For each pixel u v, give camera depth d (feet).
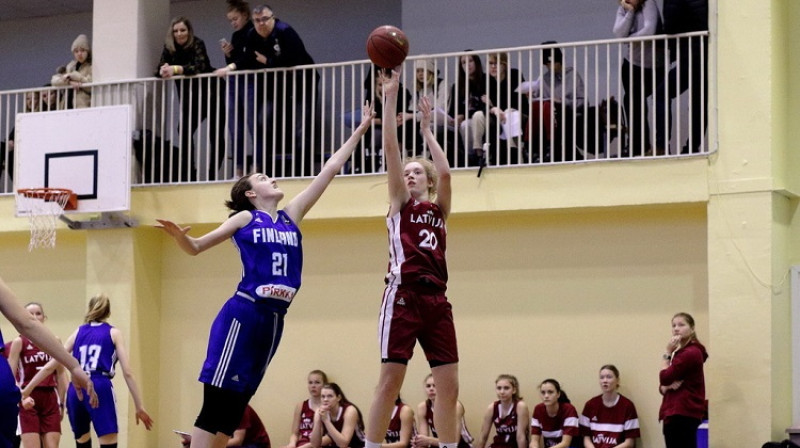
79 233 50.93
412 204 26.23
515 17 52.49
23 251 51.85
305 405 45.65
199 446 23.07
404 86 44.04
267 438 45.06
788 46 42.73
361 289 47.11
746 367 39.27
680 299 42.65
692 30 42.52
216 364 23.09
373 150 44.78
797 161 42.04
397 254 25.88
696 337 39.47
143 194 48.08
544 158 46.34
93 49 50.26
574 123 42.39
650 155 44.91
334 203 45.57
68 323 50.72
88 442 40.45
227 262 49.16
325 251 47.80
